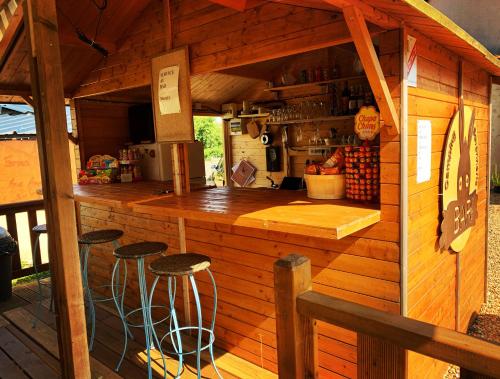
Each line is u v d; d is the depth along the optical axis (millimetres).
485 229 4051
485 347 796
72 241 1861
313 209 2234
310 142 5664
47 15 1722
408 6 1673
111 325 3553
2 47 3088
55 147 1778
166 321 3555
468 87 3193
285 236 2578
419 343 875
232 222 2197
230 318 3018
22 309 3955
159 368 2881
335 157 2559
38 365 2926
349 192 2434
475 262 3730
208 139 17688
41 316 3779
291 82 5371
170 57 3025
